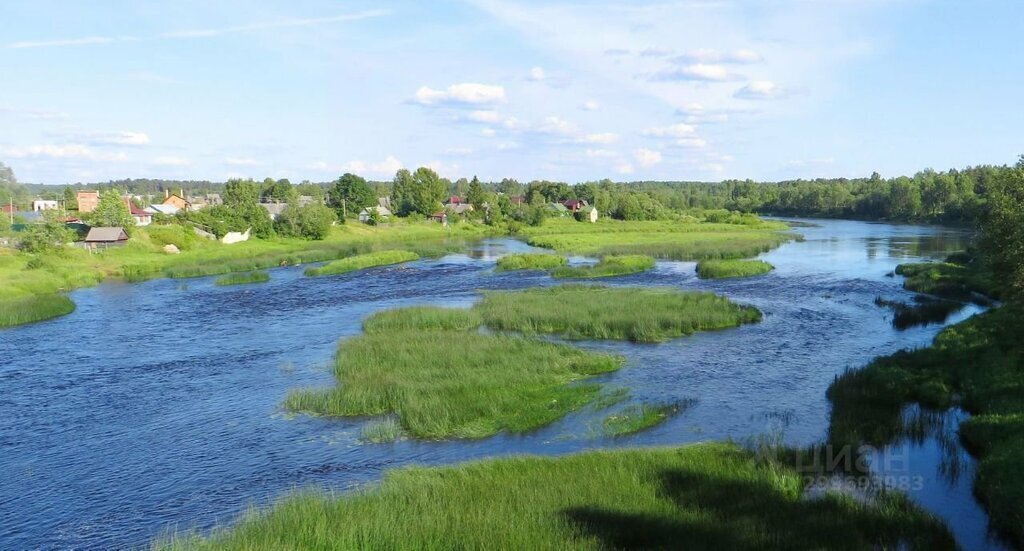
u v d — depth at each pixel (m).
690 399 29.55
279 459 24.30
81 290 66.94
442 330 43.25
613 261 76.75
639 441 25.27
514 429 26.45
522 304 49.25
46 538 19.20
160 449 25.34
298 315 51.47
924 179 191.75
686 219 177.00
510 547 16.30
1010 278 37.28
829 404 28.97
